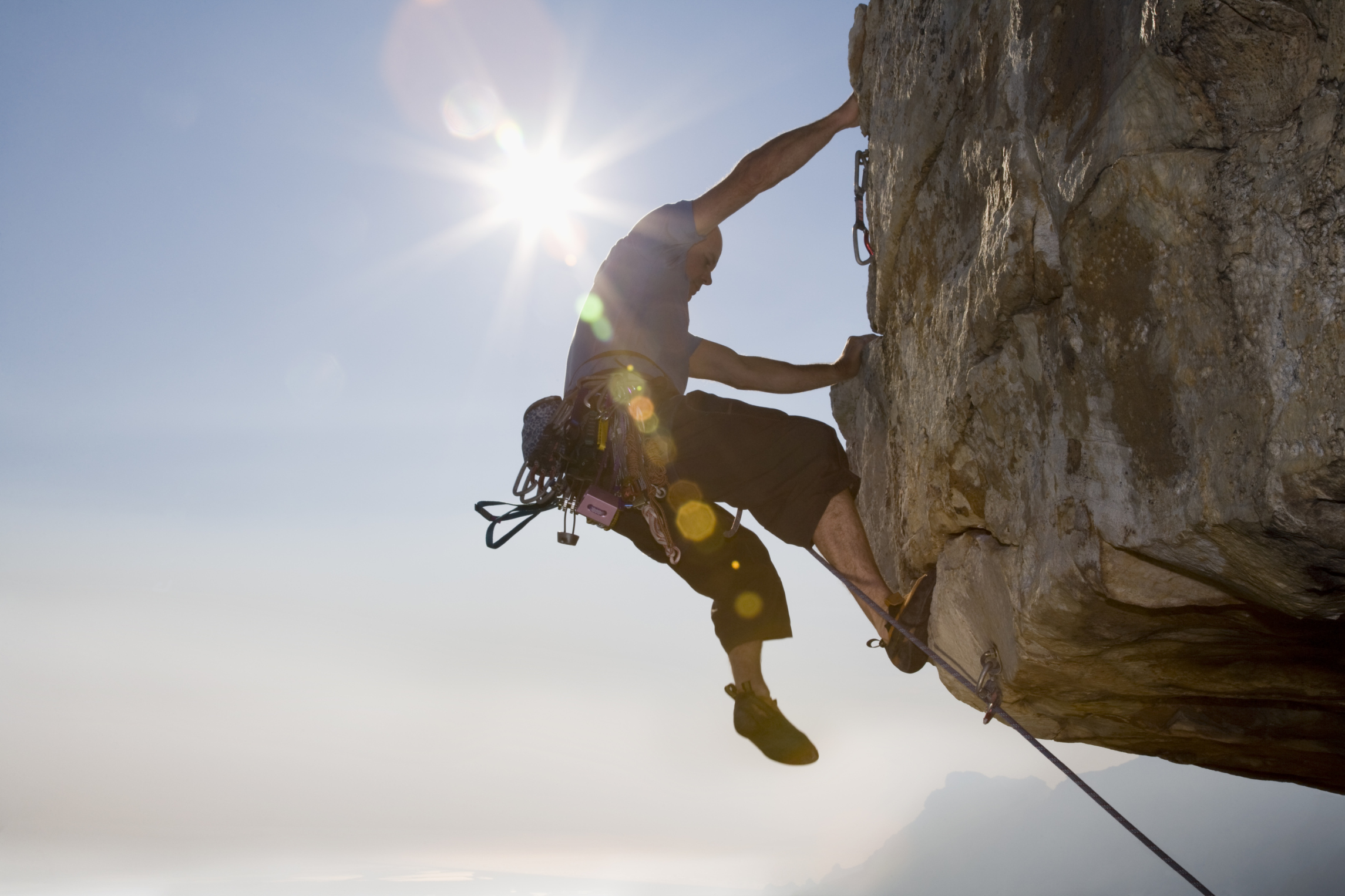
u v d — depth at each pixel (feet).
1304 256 3.96
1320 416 3.82
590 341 9.02
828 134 10.46
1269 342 4.15
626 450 8.25
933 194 8.63
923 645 7.91
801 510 8.55
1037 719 9.86
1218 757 10.40
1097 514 5.84
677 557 8.13
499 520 9.01
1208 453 4.62
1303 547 4.33
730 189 9.34
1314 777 10.23
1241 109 4.36
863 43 10.87
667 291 9.25
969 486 8.11
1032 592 6.86
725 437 8.62
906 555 10.06
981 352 7.26
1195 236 4.59
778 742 8.59
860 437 12.09
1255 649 6.99
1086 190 5.31
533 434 8.86
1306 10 3.95
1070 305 5.91
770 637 8.80
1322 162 3.89
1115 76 5.15
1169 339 4.89
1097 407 5.74
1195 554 5.09
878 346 11.15
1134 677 7.84
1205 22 4.25
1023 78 6.48
